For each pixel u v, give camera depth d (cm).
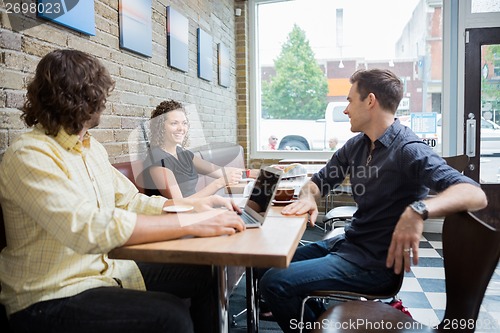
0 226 115
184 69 325
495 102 386
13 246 109
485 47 384
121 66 233
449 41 392
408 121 419
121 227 96
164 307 102
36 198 97
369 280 138
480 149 390
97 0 209
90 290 109
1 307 110
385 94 147
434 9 404
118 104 229
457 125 394
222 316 131
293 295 138
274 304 140
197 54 357
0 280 111
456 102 394
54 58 110
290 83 476
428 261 306
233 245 98
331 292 138
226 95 443
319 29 459
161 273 141
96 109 116
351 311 119
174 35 304
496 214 386
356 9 443
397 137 145
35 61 165
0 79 147
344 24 449
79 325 101
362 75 152
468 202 112
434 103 411
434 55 408
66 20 180
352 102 155
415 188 139
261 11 479
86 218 96
